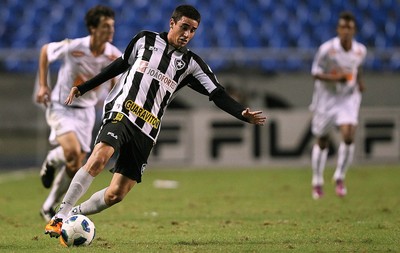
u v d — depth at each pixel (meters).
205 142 60.31
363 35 77.56
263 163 60.47
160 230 28.08
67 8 80.12
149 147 23.59
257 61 61.31
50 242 24.50
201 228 28.59
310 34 77.50
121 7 79.69
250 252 21.84
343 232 26.64
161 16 79.00
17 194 44.91
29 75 62.16
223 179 53.38
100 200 24.25
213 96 23.92
